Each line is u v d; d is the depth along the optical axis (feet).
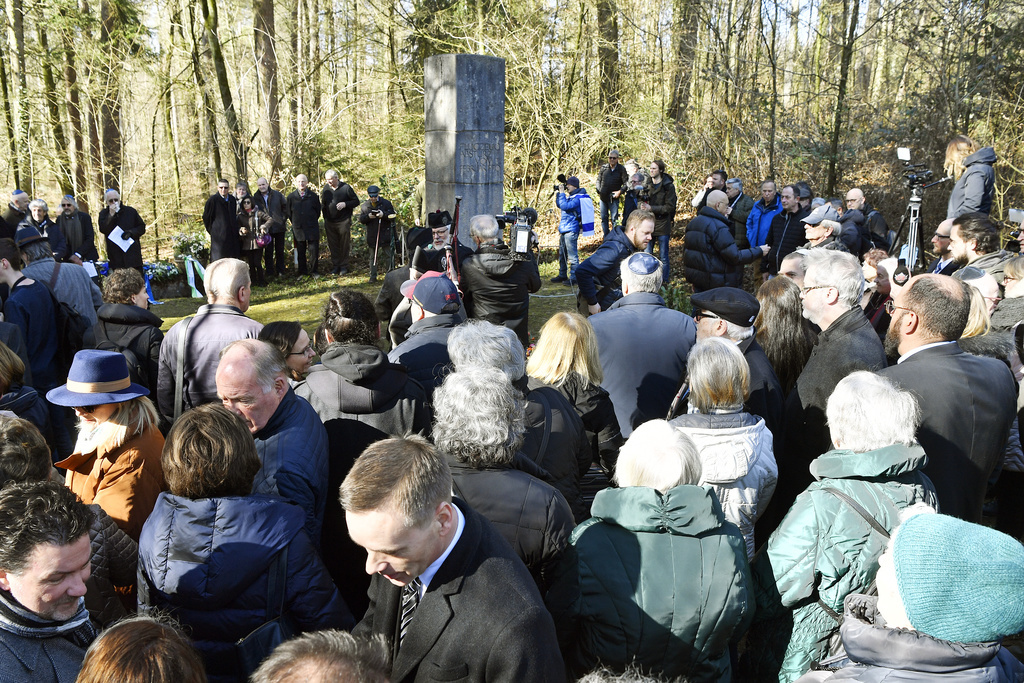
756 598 7.35
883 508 6.97
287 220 45.39
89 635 6.21
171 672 4.87
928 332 9.30
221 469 6.70
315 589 6.82
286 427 8.21
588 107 55.21
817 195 43.98
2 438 7.68
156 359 13.06
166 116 51.31
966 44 37.55
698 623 6.52
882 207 40.68
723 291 11.07
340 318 9.36
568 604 6.72
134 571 7.91
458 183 30.53
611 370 12.37
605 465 10.96
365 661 4.20
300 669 4.06
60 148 44.52
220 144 52.31
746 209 32.12
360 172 56.39
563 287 36.32
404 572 5.66
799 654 7.14
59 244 30.53
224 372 7.98
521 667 5.62
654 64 57.11
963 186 20.71
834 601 6.95
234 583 6.51
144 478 8.62
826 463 7.31
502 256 16.58
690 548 6.64
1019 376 11.94
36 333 15.06
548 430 8.96
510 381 8.42
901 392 7.45
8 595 5.71
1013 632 4.58
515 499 7.30
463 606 5.76
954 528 4.80
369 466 5.64
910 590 4.73
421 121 57.00
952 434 8.96
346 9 62.39
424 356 11.12
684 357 12.28
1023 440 12.02
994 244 15.12
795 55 52.65
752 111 46.50
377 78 61.72
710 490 6.77
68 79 45.03
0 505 5.80
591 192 49.62
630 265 12.71
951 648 4.65
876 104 48.80
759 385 10.76
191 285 37.55
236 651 6.59
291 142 56.95
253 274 39.22
